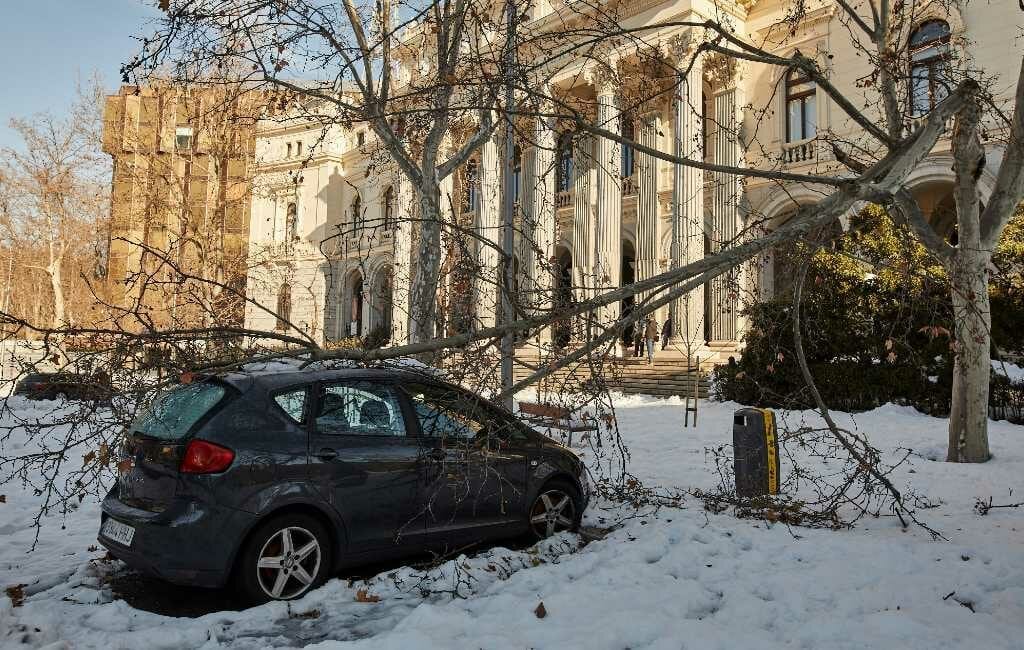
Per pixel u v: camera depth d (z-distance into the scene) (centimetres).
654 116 1911
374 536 474
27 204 3038
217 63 730
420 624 385
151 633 379
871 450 609
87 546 574
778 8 2212
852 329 1550
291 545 441
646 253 2359
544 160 2350
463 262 632
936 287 777
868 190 549
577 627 383
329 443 463
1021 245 1411
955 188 866
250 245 4009
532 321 492
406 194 2108
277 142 4362
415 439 505
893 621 379
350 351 475
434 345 478
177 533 408
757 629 386
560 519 586
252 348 520
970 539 554
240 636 388
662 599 427
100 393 437
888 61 828
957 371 923
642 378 2075
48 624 385
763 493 694
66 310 3391
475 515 526
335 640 377
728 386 1819
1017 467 851
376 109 907
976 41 1822
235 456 424
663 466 928
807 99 2202
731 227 2138
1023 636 365
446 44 895
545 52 779
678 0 2102
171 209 2253
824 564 493
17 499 746
